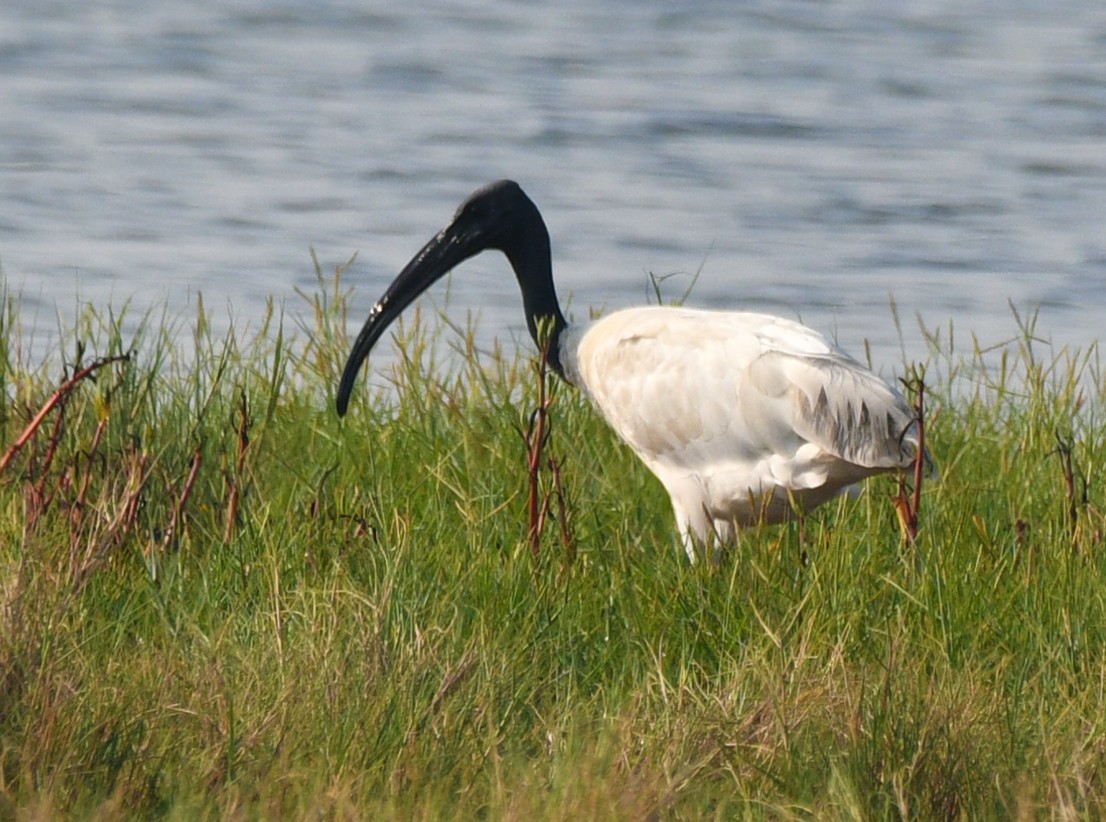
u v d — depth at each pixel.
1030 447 13.00
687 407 11.76
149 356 13.44
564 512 10.83
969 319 22.05
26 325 19.19
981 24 45.47
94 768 7.85
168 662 8.77
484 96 36.69
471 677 8.86
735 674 9.10
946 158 31.94
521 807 7.60
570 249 25.44
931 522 11.05
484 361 18.44
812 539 11.19
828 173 30.66
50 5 45.12
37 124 33.03
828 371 11.19
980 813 7.89
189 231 25.61
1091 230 26.98
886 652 9.39
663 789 7.86
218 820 7.57
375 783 8.00
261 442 11.77
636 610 10.08
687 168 30.92
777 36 43.81
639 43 42.56
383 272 23.56
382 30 43.62
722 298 23.19
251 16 44.75
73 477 10.83
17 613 8.64
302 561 10.27
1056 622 9.95
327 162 30.80
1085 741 8.44
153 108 34.94
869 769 8.04
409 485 11.79
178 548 10.65
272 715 8.29
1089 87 38.25
